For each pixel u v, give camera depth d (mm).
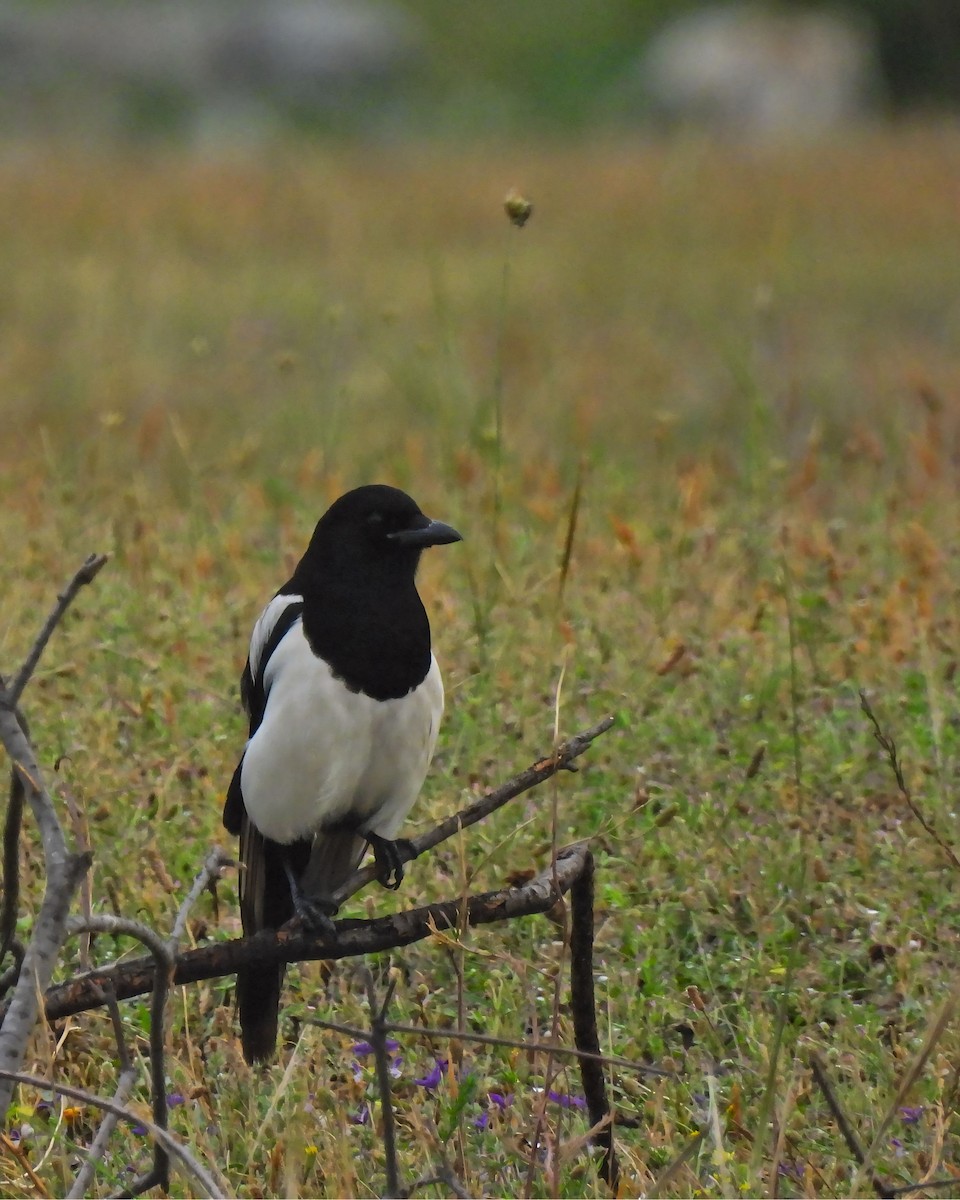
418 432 18453
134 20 57406
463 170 44438
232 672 11219
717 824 9477
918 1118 7250
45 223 35688
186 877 9164
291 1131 6516
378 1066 5824
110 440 17719
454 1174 6332
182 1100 7223
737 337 25641
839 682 11227
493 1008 8109
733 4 63625
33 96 55656
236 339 26125
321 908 7191
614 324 27078
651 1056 8055
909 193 38969
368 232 35406
